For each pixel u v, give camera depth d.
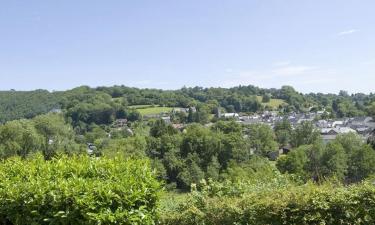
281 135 101.94
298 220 6.59
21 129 68.38
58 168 7.13
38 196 6.00
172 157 67.94
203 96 167.50
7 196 6.32
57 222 5.82
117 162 7.22
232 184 8.74
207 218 7.52
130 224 5.94
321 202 6.50
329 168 59.47
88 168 6.89
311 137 94.19
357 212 6.41
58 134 75.62
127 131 96.31
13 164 7.80
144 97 149.38
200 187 8.71
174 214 7.95
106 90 148.00
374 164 59.75
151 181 6.57
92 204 5.71
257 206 6.93
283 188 7.63
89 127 109.81
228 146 68.62
